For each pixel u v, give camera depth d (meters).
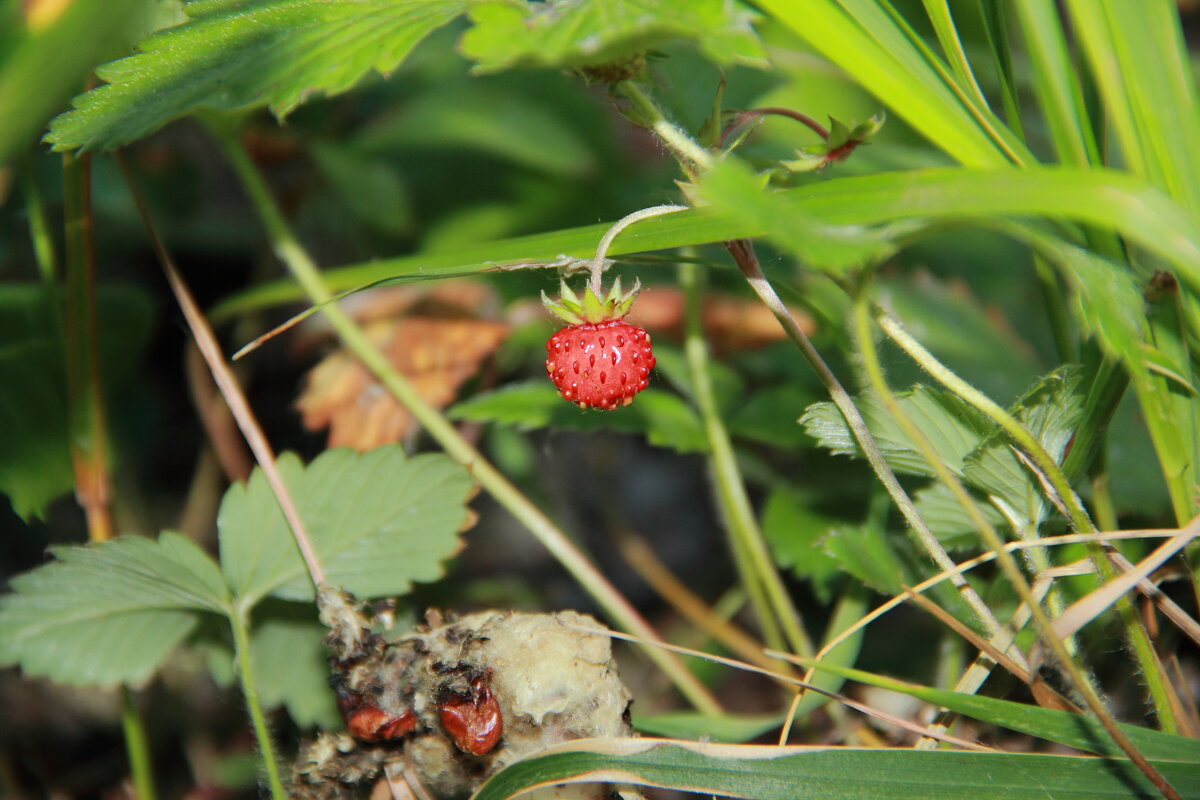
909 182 0.34
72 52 0.35
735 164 0.34
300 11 0.38
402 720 0.37
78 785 0.43
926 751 0.36
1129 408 0.41
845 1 0.37
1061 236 0.37
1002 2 0.38
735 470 0.42
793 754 0.36
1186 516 0.36
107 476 0.41
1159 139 0.36
